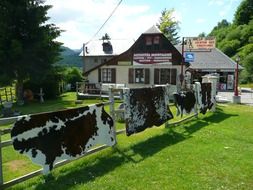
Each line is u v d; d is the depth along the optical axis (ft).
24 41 87.66
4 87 96.84
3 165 24.32
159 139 31.14
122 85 91.71
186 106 42.37
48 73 92.12
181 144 29.48
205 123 41.75
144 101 31.65
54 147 20.72
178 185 19.60
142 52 110.11
